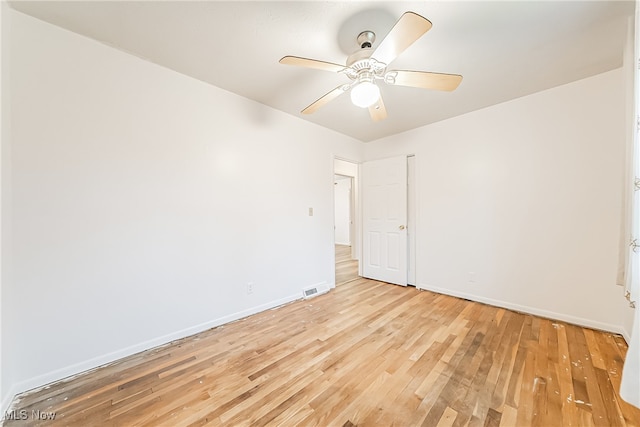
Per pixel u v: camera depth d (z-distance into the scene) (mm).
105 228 1764
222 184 2383
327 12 1468
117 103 1813
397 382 1544
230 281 2445
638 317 1041
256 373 1641
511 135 2635
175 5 1420
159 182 2010
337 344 1993
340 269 4707
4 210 1371
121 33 1654
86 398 1430
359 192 4168
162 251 2025
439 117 3066
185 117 2143
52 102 1573
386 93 2439
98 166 1736
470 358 1783
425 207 3350
